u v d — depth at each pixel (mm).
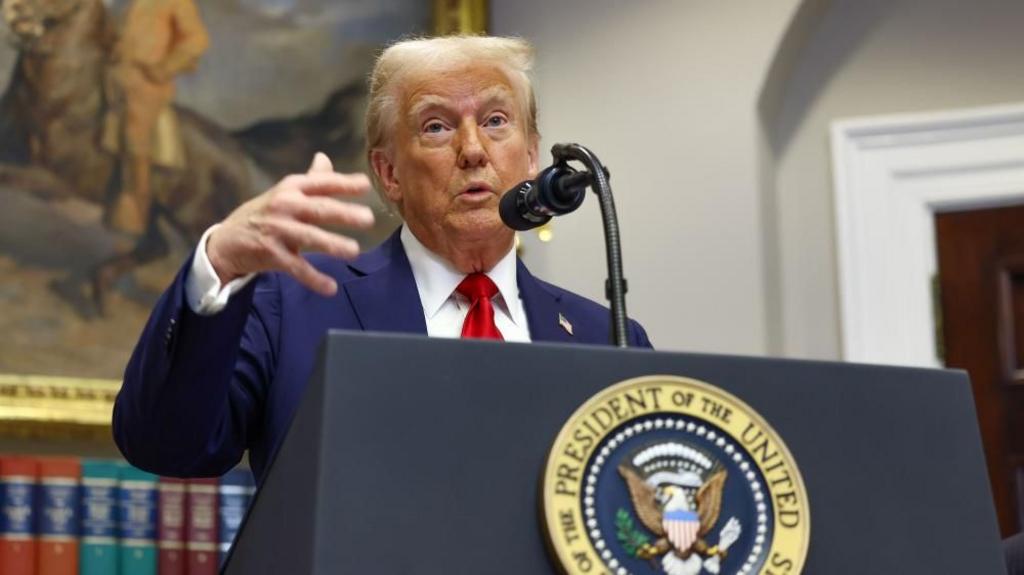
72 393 4414
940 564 1608
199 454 1975
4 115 4570
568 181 1955
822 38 5270
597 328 2518
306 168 4883
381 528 1465
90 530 4082
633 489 1516
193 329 1837
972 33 5211
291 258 1678
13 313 4449
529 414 1528
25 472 4074
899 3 5258
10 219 4508
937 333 5102
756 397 1597
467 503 1491
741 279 4961
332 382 1490
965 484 1645
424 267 2516
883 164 5176
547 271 5047
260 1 4941
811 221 5219
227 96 4840
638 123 5121
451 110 2510
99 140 4648
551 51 5234
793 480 1560
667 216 5035
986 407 5066
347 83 4973
